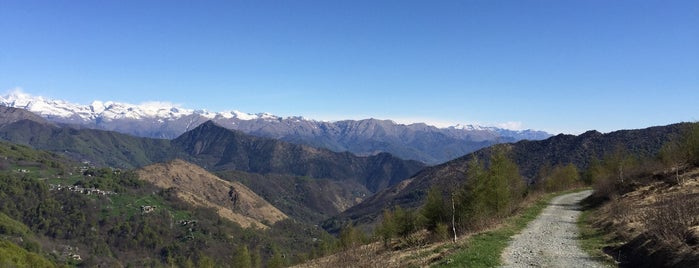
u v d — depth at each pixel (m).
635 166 64.06
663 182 48.84
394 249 40.84
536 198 63.00
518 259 23.97
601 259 23.20
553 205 54.72
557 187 83.50
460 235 37.25
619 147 88.56
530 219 42.28
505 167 48.66
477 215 41.16
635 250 22.11
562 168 90.00
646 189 47.75
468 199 41.66
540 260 23.59
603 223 34.56
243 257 122.31
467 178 43.34
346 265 31.59
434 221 44.34
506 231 34.53
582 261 23.06
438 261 24.86
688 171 50.25
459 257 24.59
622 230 28.36
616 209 35.97
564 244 28.67
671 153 56.59
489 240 30.50
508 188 48.44
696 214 21.44
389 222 50.50
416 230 51.00
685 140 53.69
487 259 23.77
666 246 19.52
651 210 27.33
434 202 44.75
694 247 17.81
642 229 25.44
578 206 53.53
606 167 75.88
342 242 67.62
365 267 28.81
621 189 53.09
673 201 25.34
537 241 29.95
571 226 37.41
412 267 24.86
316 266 35.75
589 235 31.58
